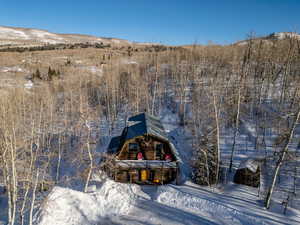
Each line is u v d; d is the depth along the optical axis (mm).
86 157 29562
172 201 23609
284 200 22750
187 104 49062
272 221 19625
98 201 23031
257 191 24938
